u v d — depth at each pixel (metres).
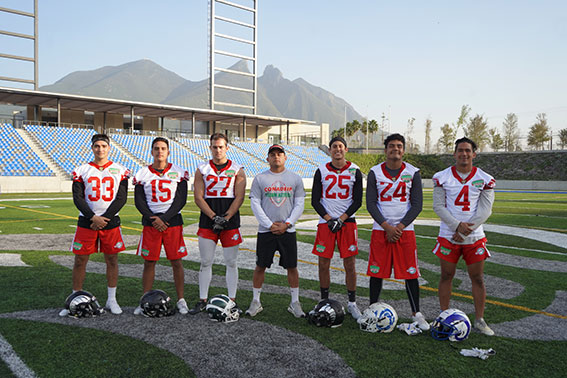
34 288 4.80
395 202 3.81
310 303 4.43
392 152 3.77
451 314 3.44
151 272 4.20
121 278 5.37
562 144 43.00
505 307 4.34
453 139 66.25
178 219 4.19
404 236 3.75
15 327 3.58
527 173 39.72
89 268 5.88
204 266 4.17
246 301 4.47
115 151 28.42
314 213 14.74
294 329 3.63
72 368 2.83
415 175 3.83
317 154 42.19
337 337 3.46
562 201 20.92
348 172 4.07
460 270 6.15
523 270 6.11
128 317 3.91
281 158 4.15
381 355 3.10
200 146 34.09
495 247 7.98
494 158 43.28
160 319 3.88
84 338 3.37
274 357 3.04
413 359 3.03
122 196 4.15
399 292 4.91
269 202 4.11
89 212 3.92
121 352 3.10
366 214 14.07
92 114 36.16
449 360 3.02
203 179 4.23
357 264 6.52
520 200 21.69
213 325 3.73
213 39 36.12
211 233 4.15
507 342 3.38
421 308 4.30
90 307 3.88
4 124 26.31
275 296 4.69
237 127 42.75
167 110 33.66
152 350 3.14
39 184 22.66
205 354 3.08
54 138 27.12
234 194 4.24
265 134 45.00
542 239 8.95
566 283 5.36
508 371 2.85
